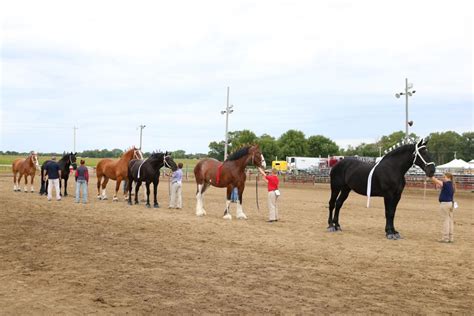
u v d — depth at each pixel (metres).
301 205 22.02
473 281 7.61
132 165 20.38
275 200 15.48
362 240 11.75
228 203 16.12
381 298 6.55
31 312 5.74
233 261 8.91
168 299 6.36
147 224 14.11
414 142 12.29
